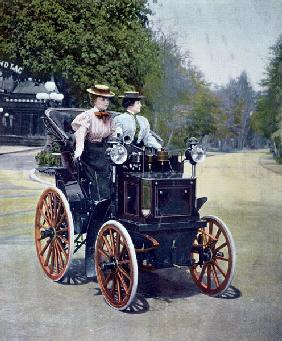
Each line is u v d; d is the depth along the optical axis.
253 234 4.95
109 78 5.63
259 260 4.62
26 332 3.33
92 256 3.89
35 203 6.01
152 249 3.56
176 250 3.59
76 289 4.04
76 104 6.32
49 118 4.43
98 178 4.08
